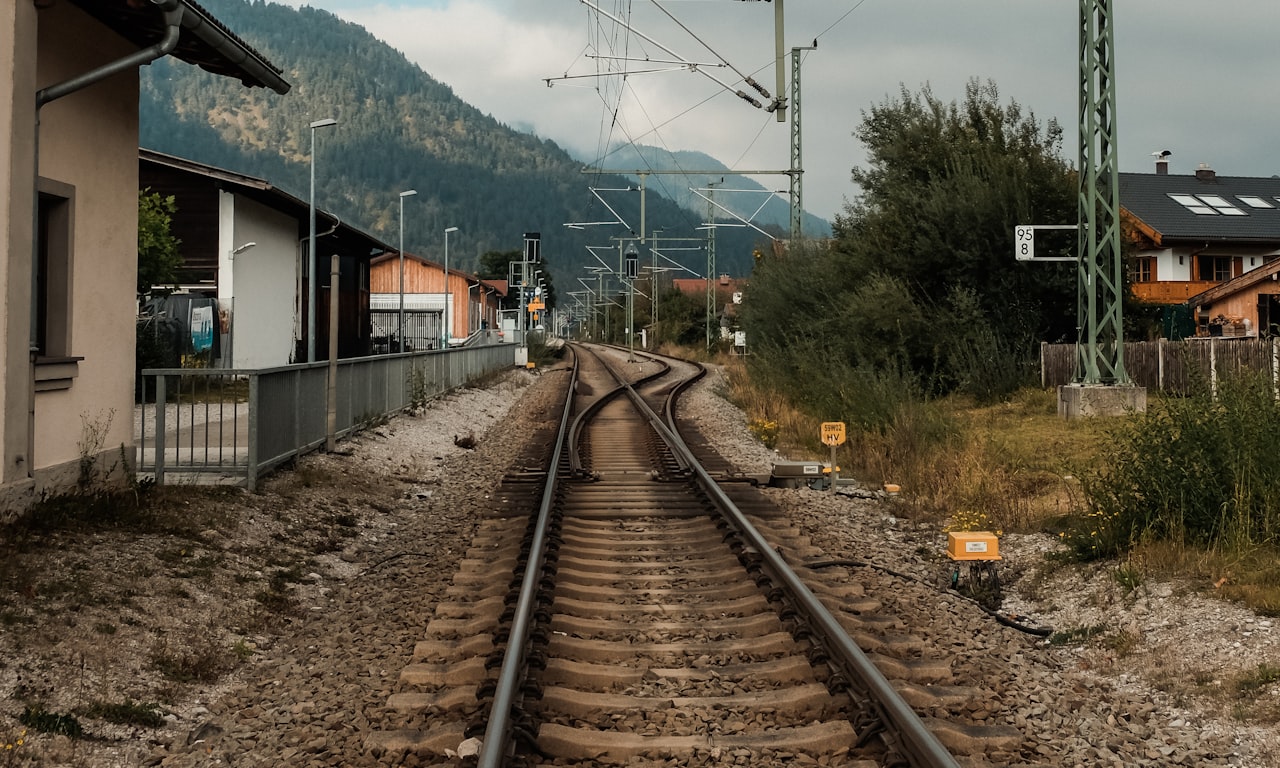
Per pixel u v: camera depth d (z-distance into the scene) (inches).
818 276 1246.9
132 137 446.9
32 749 187.9
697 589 313.6
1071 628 308.0
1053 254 1043.3
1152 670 261.0
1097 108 818.8
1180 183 2101.4
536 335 2839.6
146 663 246.8
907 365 1007.0
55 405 379.2
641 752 191.3
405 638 270.5
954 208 1040.2
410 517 492.4
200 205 1289.4
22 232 337.7
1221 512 343.0
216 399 861.2
